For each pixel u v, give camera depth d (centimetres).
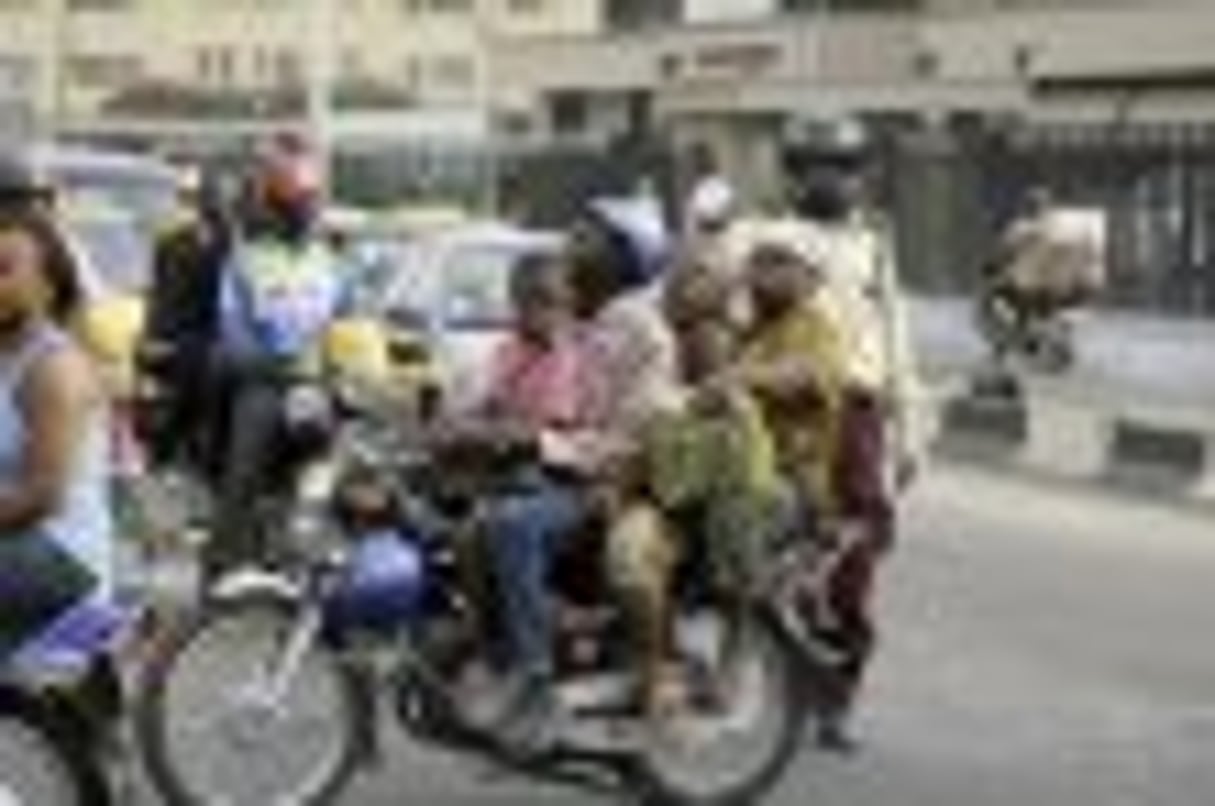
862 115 6781
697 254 1223
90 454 891
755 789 1126
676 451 1107
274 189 1620
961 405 2927
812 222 1300
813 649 1175
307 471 1467
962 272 4603
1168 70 5791
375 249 2478
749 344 1229
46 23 10788
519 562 1085
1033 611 1741
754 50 7331
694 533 1115
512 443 1093
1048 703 1416
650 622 1098
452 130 7381
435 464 1101
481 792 1159
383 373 1769
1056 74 6128
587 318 1133
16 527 853
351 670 1073
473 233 2300
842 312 1261
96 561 895
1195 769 1262
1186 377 3619
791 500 1201
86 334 962
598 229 1130
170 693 1045
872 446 1245
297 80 10650
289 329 1605
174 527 1605
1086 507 2373
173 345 1667
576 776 1113
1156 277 4259
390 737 1253
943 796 1184
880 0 6906
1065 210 3894
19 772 859
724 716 1121
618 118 8231
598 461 1105
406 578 1073
